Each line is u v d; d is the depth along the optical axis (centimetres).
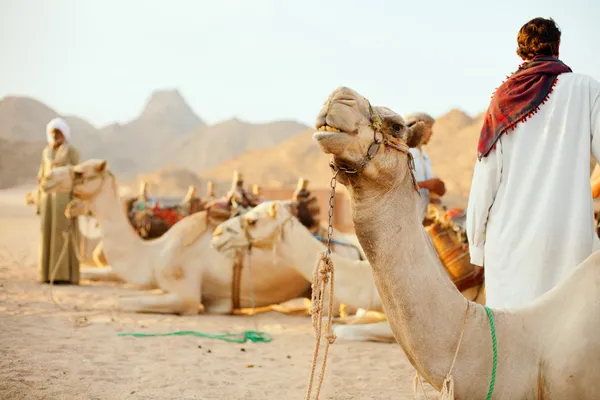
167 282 954
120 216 1009
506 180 428
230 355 696
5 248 2006
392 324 346
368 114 324
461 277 689
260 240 839
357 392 561
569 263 408
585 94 418
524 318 356
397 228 334
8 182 10650
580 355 332
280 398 541
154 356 677
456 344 339
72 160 1257
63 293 1112
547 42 437
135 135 18612
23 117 17612
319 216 945
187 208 1252
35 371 592
